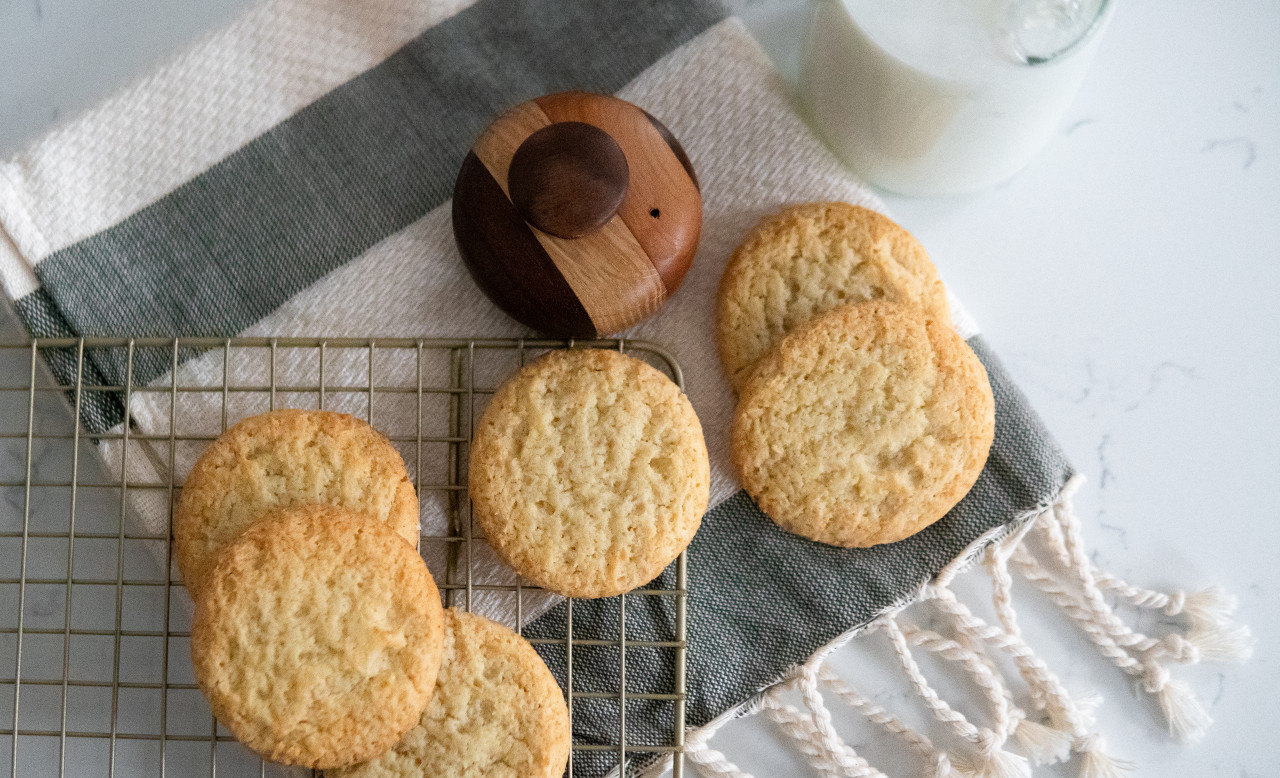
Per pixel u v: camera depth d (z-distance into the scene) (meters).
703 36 0.57
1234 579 0.58
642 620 0.56
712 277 0.56
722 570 0.56
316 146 0.57
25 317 0.56
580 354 0.54
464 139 0.57
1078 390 0.59
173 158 0.57
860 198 0.57
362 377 0.56
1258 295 0.59
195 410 0.56
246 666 0.50
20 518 0.57
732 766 0.55
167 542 0.54
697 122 0.57
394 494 0.53
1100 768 0.56
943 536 0.56
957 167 0.55
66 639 0.53
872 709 0.56
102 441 0.55
